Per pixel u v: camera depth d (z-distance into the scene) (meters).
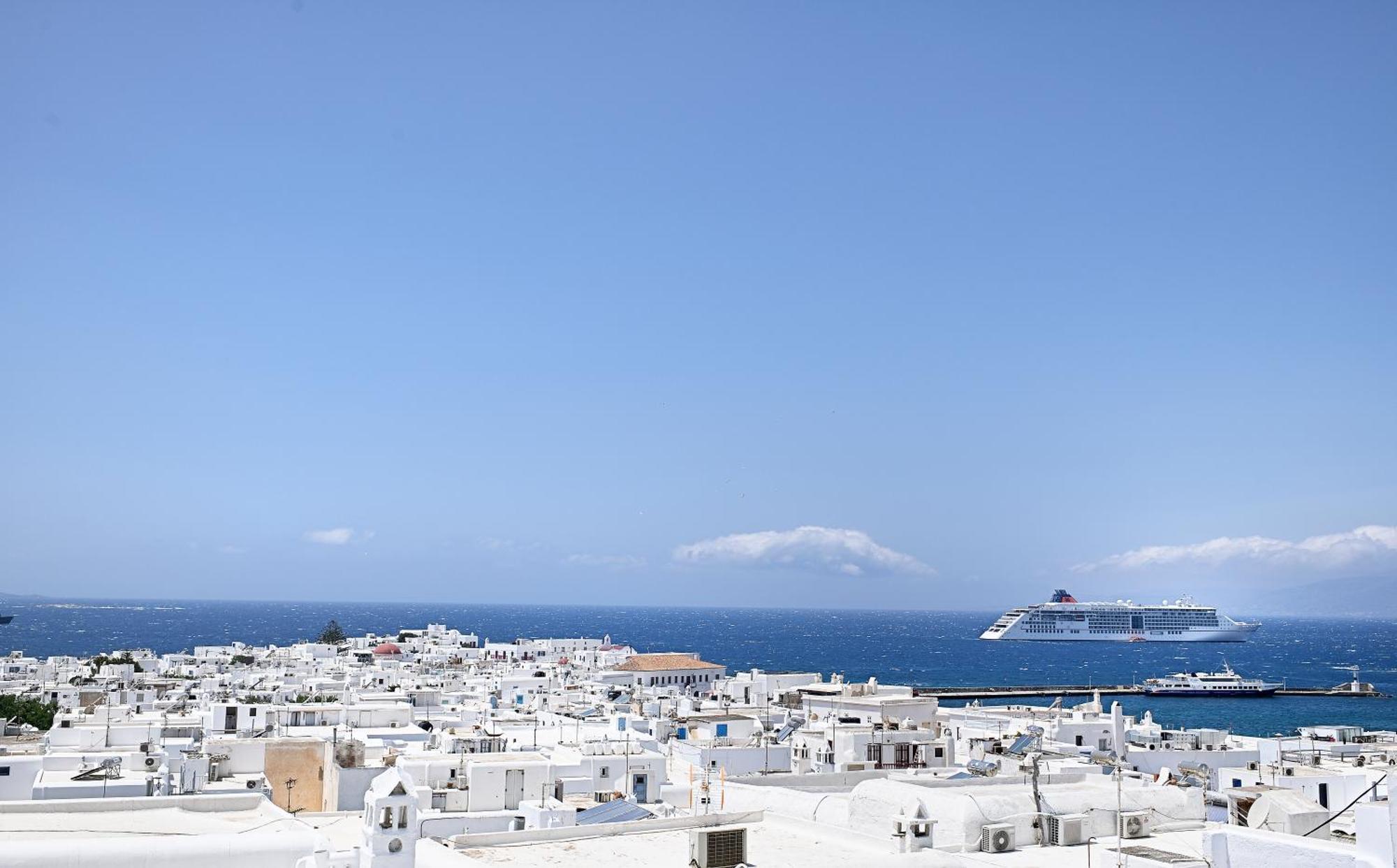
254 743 91.75
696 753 107.12
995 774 80.25
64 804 57.28
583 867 44.22
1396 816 41.12
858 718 136.75
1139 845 54.06
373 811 39.25
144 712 143.62
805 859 46.81
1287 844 43.19
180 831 53.66
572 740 116.56
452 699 178.25
